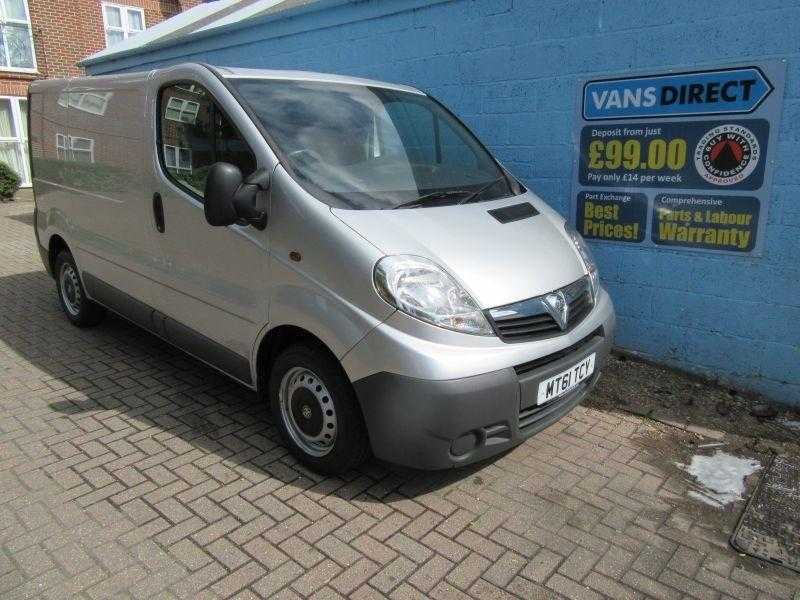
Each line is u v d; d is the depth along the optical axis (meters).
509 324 2.83
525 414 2.92
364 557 2.67
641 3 4.12
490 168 4.04
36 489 3.10
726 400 4.11
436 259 2.83
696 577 2.60
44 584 2.49
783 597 2.51
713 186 4.07
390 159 3.55
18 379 4.36
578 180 4.65
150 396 4.10
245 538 2.77
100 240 4.55
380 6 5.53
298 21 6.30
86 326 5.38
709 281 4.21
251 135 3.23
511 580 2.56
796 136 3.73
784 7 3.64
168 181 3.73
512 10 4.73
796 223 3.83
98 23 18.48
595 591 2.52
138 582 2.51
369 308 2.74
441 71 5.26
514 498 3.09
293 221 2.99
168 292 3.89
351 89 3.85
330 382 2.95
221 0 11.13
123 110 4.14
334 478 3.21
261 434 3.63
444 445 2.72
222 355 3.57
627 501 3.09
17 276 7.26
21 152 17.64
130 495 3.05
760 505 3.06
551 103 4.68
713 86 3.95
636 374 4.44
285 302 3.03
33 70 17.48
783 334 4.00
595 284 3.47
